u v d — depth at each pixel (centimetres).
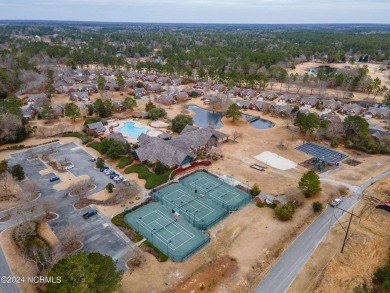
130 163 10019
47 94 17075
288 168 9962
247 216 7550
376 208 7838
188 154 9988
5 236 6688
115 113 15175
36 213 7469
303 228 7075
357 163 10356
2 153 10612
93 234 6800
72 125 13150
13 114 11812
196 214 7650
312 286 5553
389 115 14212
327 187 8750
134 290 5419
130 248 6406
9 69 19662
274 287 5509
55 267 4625
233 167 10000
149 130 13050
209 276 5759
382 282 5619
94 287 4566
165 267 5962
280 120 14762
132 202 8019
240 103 16875
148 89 19412
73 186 8481
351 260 6169
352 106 15738
